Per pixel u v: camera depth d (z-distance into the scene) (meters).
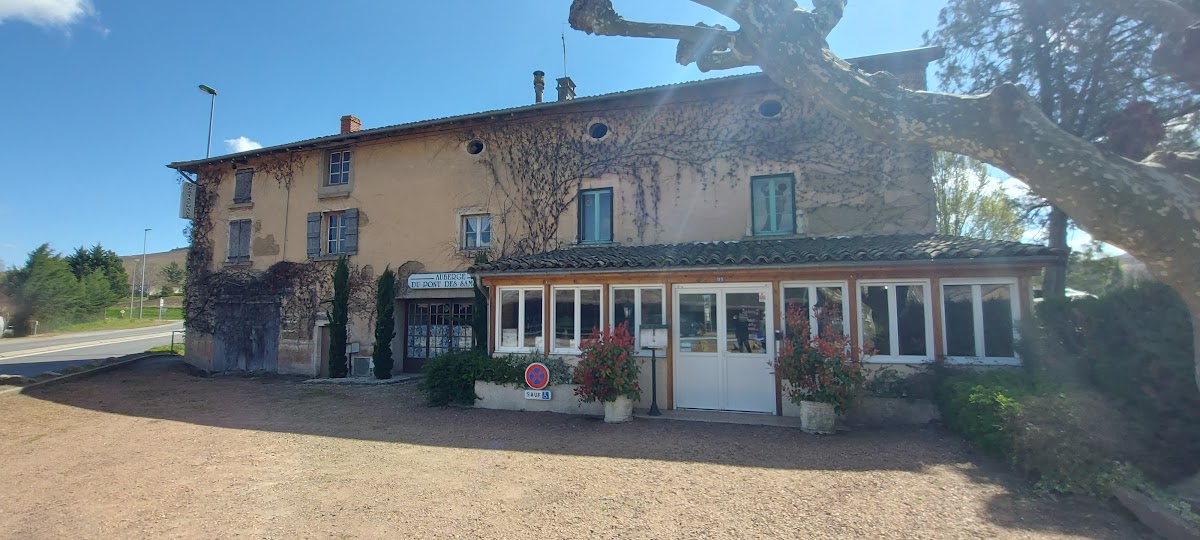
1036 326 6.83
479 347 11.06
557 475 5.70
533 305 9.76
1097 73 9.88
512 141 13.10
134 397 11.02
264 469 6.06
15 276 32.72
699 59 6.34
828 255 8.12
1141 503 4.20
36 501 5.14
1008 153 4.12
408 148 14.23
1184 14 5.00
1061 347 6.34
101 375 13.74
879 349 8.13
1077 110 10.27
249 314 15.53
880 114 4.64
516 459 6.33
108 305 40.16
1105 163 3.82
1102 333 5.77
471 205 13.38
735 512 4.62
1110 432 4.95
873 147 10.44
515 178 12.99
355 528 4.43
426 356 14.09
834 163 10.62
